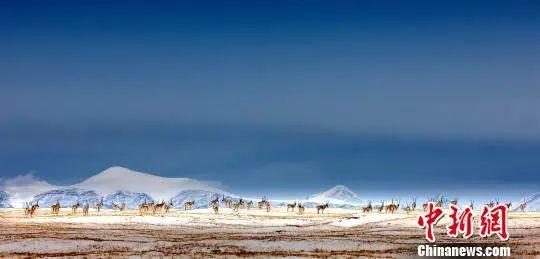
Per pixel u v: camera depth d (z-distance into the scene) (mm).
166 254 64438
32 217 118625
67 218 115812
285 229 100375
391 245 73125
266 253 65562
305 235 87500
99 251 67562
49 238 77438
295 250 68875
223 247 71062
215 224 109375
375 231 94750
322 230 98375
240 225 108625
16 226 98375
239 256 63125
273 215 132125
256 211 147500
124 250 68500
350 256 63750
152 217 116938
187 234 89250
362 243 74812
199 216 123875
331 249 69625
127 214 132375
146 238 81250
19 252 67062
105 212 145750
